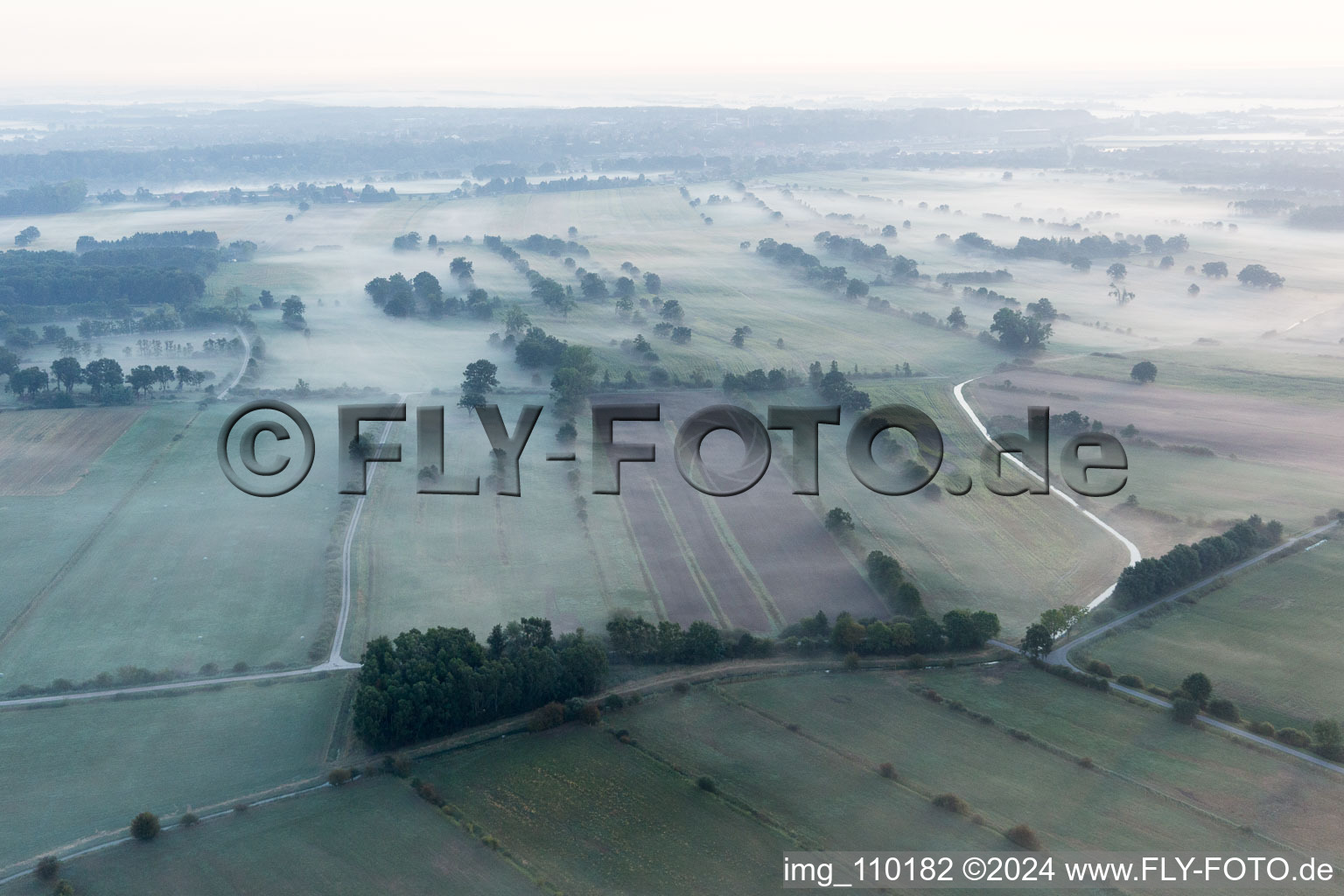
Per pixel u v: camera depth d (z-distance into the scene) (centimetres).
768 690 12962
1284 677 13225
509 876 9731
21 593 15388
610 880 9681
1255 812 10662
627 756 11544
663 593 15562
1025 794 10931
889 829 10388
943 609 15025
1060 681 13238
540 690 12356
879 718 12350
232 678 13200
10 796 10938
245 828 10412
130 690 12975
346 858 9969
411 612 14900
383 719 11531
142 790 11019
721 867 9838
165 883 9669
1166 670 13438
